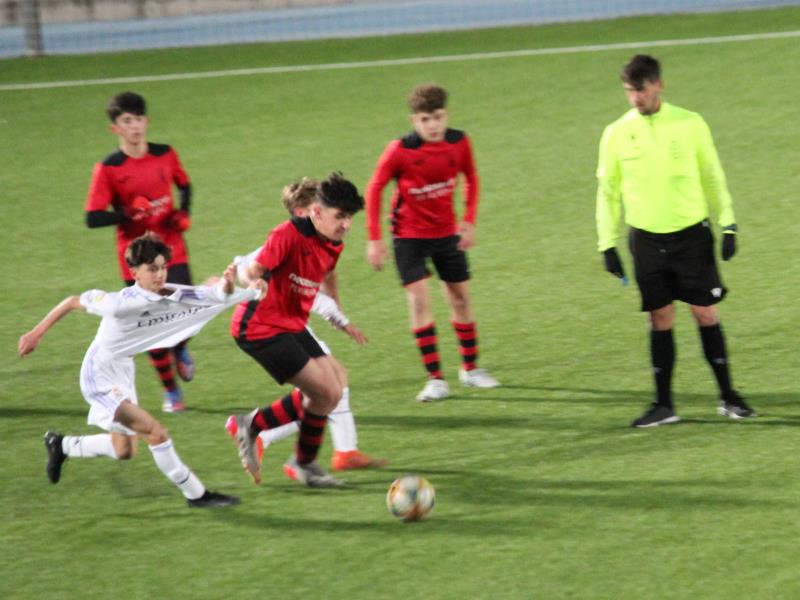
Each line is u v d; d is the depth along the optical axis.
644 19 67.19
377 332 27.33
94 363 18.64
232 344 27.25
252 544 16.95
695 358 24.23
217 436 21.73
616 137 20.17
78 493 19.25
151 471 20.14
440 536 16.88
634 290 28.75
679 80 51.59
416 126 22.17
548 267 31.02
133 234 23.20
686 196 19.88
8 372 25.75
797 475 18.16
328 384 18.38
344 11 90.94
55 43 83.69
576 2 82.00
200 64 64.75
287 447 21.14
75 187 42.06
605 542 16.33
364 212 37.47
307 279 18.47
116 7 101.19
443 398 23.08
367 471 19.73
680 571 15.35
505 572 15.63
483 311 28.14
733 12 66.62
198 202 39.31
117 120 22.69
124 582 15.97
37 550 17.08
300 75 59.66
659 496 17.75
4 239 36.41
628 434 20.53
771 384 22.36
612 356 24.70
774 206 34.62
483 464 19.64
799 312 26.20
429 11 86.00
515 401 22.66
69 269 33.31
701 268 20.12
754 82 49.84
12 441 21.80
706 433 20.28
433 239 23.02
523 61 58.47
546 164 41.06
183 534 17.42
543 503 17.83
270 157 44.56
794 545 15.85
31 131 51.38
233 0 99.94
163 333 18.72
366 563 16.12
